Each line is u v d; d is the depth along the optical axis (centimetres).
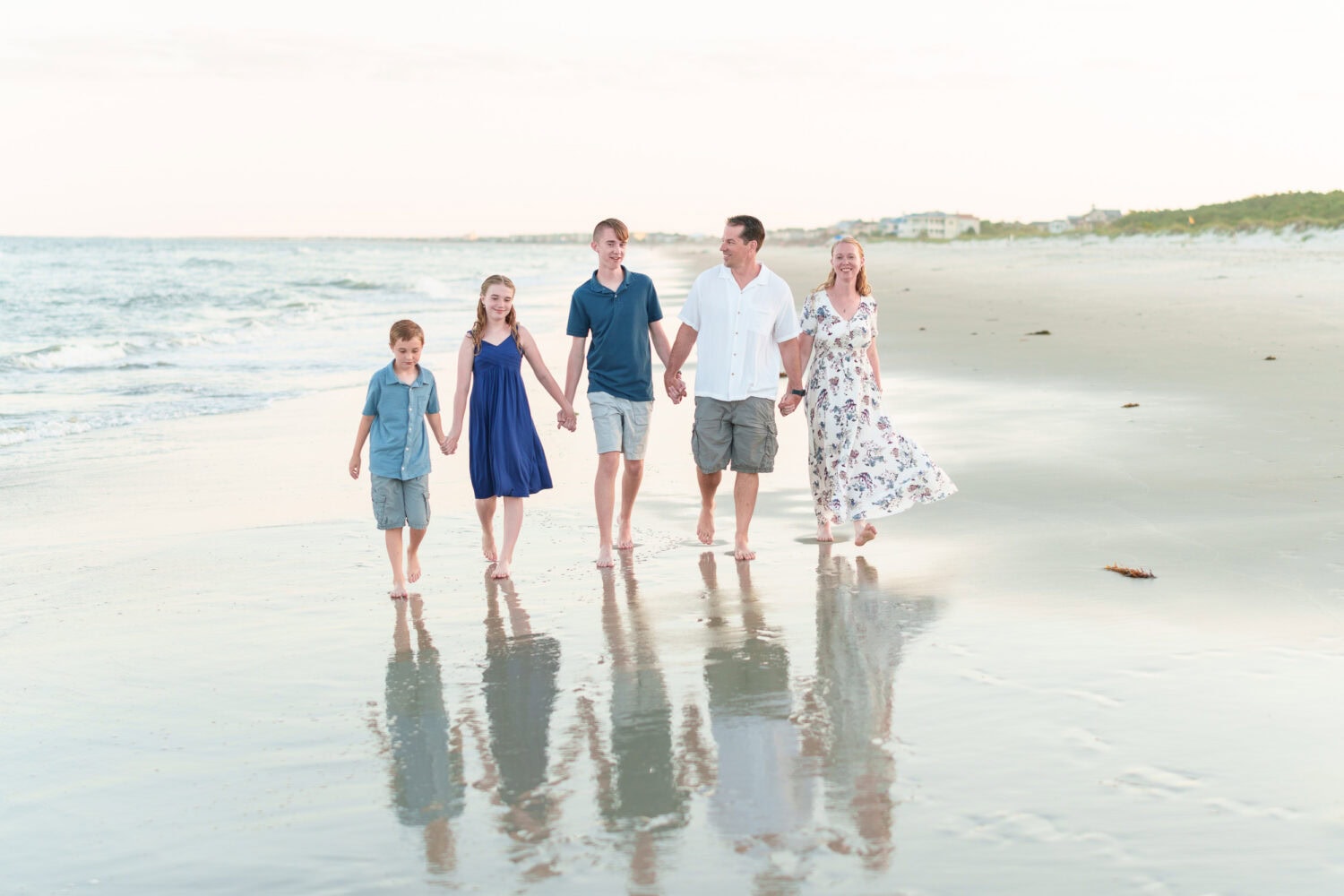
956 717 366
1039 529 612
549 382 604
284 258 8944
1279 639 425
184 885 278
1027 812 299
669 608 505
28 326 2291
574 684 412
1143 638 432
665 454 884
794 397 624
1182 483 693
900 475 607
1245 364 1214
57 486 800
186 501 750
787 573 557
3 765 349
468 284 4738
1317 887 260
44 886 278
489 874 278
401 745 360
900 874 271
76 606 523
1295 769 319
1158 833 286
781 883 269
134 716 389
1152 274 3431
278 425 1073
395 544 542
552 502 736
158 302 3183
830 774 328
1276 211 7675
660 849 288
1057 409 995
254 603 526
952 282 3466
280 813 314
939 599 499
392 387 544
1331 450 764
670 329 2023
